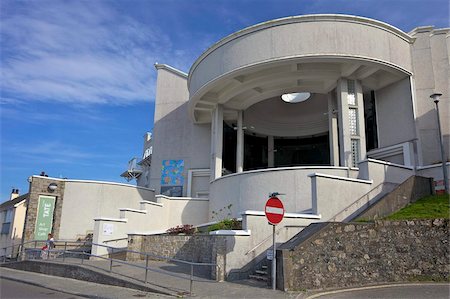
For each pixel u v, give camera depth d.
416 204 13.91
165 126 27.72
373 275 10.75
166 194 26.23
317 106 26.50
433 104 19.12
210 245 13.79
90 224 22.66
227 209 19.17
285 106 27.12
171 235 15.66
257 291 9.63
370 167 15.02
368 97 22.80
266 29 18.64
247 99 22.62
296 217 12.62
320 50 17.78
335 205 13.60
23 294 10.68
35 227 21.36
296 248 9.90
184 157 26.64
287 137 29.27
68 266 14.39
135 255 16.17
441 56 20.09
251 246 11.82
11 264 18.62
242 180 18.62
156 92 28.50
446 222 11.48
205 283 10.98
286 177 17.14
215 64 20.25
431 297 8.59
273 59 18.22
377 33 18.48
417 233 11.45
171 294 9.70
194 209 22.48
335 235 10.59
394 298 8.56
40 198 21.89
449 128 18.89
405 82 19.55
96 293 10.47
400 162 19.11
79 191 22.94
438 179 15.80
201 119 26.05
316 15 18.05
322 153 29.02
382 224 11.31
